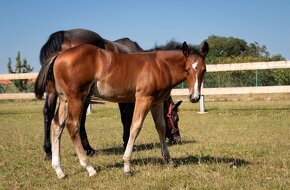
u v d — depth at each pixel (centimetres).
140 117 591
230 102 1772
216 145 824
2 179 584
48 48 747
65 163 689
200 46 618
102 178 571
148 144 896
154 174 577
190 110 1501
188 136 976
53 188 532
